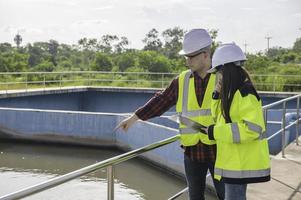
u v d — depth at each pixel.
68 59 68.56
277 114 16.52
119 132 16.06
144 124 14.29
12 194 2.14
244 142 2.76
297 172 6.13
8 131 17.45
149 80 26.58
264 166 2.84
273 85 23.67
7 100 19.80
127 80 26.53
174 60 44.19
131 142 15.18
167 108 3.55
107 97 24.53
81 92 24.58
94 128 16.56
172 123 15.80
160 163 13.27
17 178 13.02
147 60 42.75
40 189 2.27
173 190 11.88
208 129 2.85
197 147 3.38
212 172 3.43
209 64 3.24
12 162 14.95
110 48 67.38
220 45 2.96
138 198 11.23
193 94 3.30
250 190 5.27
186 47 3.16
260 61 36.66
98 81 27.31
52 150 16.61
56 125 16.97
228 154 2.85
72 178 2.48
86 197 10.65
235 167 2.83
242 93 2.76
